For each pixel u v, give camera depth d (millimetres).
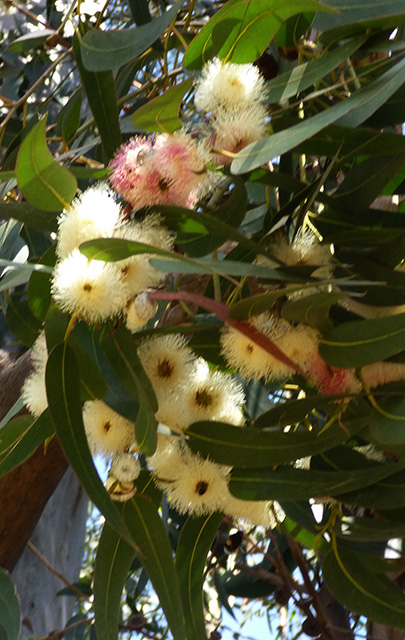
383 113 481
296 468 453
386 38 471
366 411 442
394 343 398
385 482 470
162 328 433
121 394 419
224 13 431
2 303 601
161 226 413
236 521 529
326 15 467
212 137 429
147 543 484
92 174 426
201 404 448
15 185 598
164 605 472
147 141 417
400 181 524
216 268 373
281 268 409
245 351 416
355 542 513
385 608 505
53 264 430
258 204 601
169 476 456
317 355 413
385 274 454
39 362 452
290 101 521
